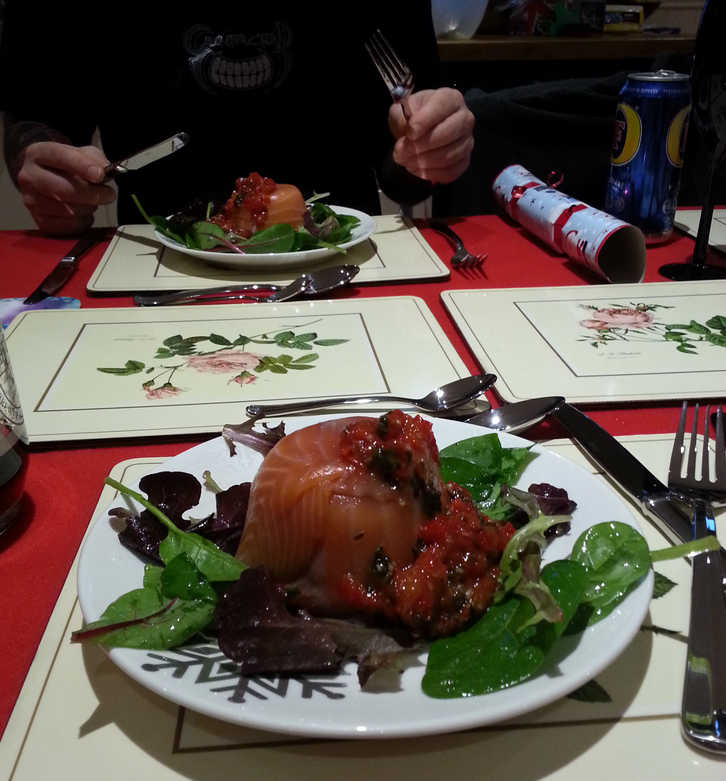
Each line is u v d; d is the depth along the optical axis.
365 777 0.46
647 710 0.50
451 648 0.48
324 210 1.61
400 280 1.40
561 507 0.62
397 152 1.92
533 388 0.95
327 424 0.61
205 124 2.25
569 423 0.84
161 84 2.21
